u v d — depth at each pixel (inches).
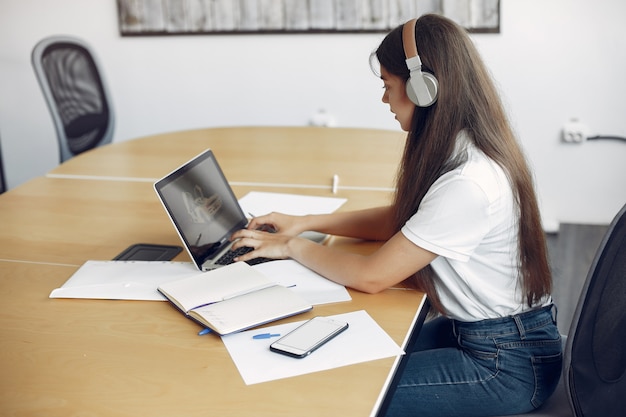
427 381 64.3
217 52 163.6
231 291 62.6
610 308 57.0
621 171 150.7
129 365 53.9
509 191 61.6
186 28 163.0
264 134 123.8
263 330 58.2
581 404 58.0
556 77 148.1
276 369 52.6
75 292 65.5
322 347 55.1
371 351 54.6
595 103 148.1
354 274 63.9
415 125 64.1
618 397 59.8
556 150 152.3
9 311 63.1
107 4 165.6
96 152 115.8
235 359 54.1
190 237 69.7
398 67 63.2
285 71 161.8
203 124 169.6
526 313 65.3
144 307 63.1
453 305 65.3
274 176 99.5
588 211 154.6
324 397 49.2
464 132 61.7
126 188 96.7
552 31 145.6
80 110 130.2
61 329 59.7
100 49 168.7
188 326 59.5
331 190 93.0
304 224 77.0
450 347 69.5
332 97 161.5
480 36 148.8
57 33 169.9
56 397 50.2
